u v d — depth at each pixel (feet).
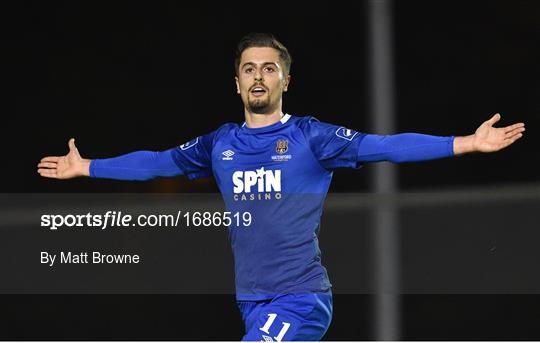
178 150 63.82
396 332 94.38
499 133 51.31
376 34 134.21
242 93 58.49
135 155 65.77
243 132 58.70
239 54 58.90
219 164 58.54
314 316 55.36
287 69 59.47
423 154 53.47
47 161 67.67
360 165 56.54
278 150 57.00
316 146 56.75
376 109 135.54
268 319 54.95
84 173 66.69
